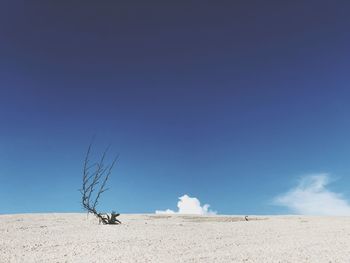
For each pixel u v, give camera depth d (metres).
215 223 25.45
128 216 32.75
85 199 24.56
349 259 13.92
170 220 28.66
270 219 30.75
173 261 13.10
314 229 22.20
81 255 13.92
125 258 13.48
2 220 25.38
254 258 13.80
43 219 27.05
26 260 13.12
